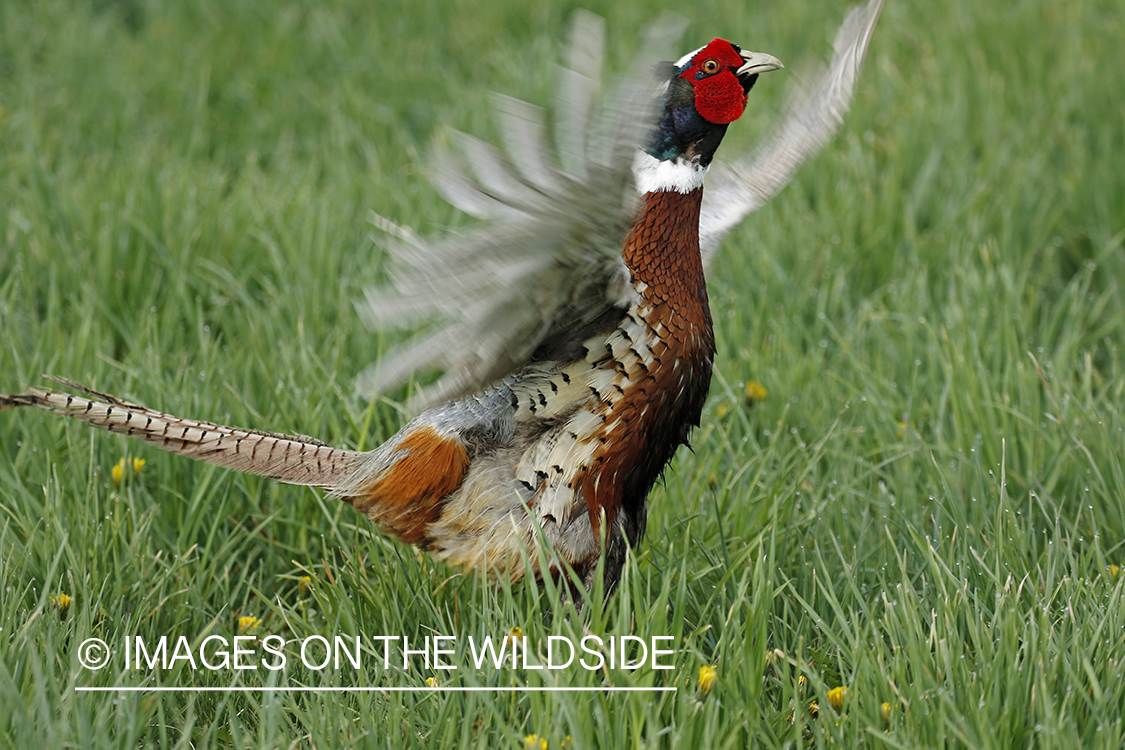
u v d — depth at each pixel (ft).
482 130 33.96
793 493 18.85
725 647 15.28
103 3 47.06
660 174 16.19
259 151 35.88
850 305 26.61
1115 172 29.35
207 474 19.20
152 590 17.29
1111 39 37.96
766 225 28.35
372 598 17.44
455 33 43.47
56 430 20.48
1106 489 18.99
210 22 43.88
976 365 21.97
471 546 16.53
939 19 41.42
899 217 28.84
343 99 38.11
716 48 16.26
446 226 28.09
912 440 20.63
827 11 43.65
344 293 24.98
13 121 34.81
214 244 27.25
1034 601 16.05
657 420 16.21
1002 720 13.79
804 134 19.77
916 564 18.15
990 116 33.14
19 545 17.79
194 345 24.91
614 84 13.32
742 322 25.18
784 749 14.19
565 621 14.71
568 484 15.98
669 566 16.25
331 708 14.92
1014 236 28.25
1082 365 23.57
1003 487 17.97
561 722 13.84
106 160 32.01
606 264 14.67
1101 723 13.61
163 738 14.30
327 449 17.28
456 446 16.25
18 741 13.46
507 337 15.11
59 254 26.32
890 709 14.29
